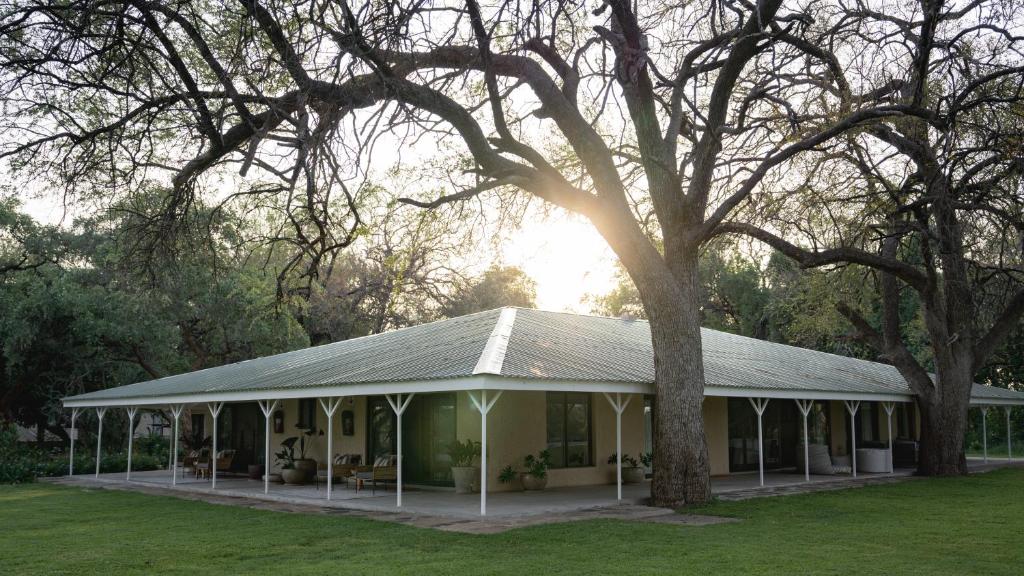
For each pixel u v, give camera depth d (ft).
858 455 84.53
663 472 53.31
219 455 82.64
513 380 47.62
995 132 46.47
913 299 124.67
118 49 35.09
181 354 131.23
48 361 114.93
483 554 36.06
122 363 121.49
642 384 55.06
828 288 82.23
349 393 54.34
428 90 36.96
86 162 37.93
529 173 51.29
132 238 44.34
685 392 53.57
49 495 66.59
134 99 37.55
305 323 127.34
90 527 47.01
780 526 44.37
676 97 58.34
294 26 30.30
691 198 55.52
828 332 97.35
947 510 51.60
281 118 33.68
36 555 37.70
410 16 28.66
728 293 152.15
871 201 59.26
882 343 83.92
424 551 37.01
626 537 40.47
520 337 60.13
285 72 33.01
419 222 52.37
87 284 110.93
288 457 74.69
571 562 34.06
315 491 64.85
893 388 82.43
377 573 32.19
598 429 69.05
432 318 143.64
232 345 123.65
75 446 127.34
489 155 48.80
